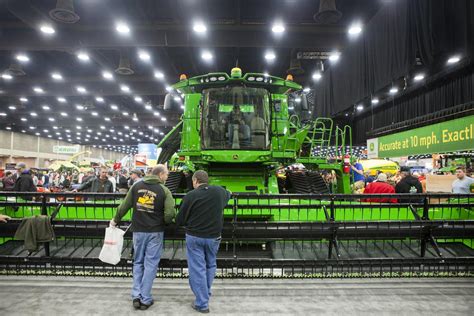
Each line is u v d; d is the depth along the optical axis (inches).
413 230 205.9
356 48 457.1
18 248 222.2
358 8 509.7
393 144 562.6
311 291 189.2
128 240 224.5
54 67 831.1
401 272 202.7
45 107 1224.8
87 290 188.4
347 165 339.9
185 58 746.8
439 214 234.8
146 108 1268.5
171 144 387.9
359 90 445.7
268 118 264.7
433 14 276.7
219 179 266.4
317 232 202.7
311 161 327.9
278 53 684.1
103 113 1341.0
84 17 553.9
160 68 808.3
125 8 526.3
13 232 205.2
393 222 204.7
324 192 290.2
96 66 820.6
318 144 418.6
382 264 197.6
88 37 588.1
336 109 545.0
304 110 289.1
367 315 160.9
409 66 315.3
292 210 223.3
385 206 217.5
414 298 180.4
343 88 511.2
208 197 168.6
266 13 539.2
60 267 202.2
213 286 195.3
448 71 483.2
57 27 572.1
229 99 264.4
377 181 299.3
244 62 754.8
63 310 163.3
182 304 171.8
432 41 277.4
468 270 202.2
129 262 199.0
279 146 271.0
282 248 223.3
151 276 167.9
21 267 198.2
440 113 488.1
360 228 204.4
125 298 178.2
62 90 963.3
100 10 532.1
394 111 690.8
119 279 205.2
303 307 169.0
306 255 217.6
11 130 1752.0
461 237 208.2
